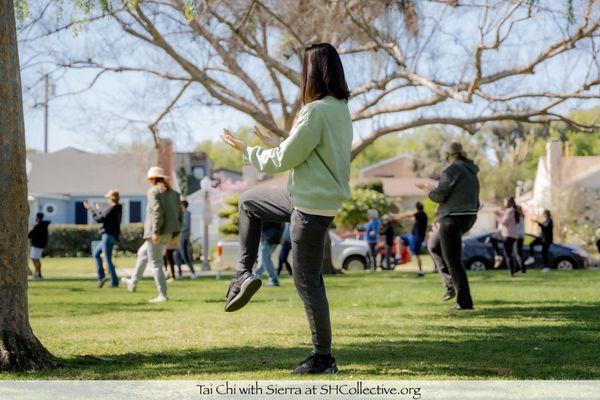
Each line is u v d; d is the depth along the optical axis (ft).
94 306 32.83
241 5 54.65
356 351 18.69
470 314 27.81
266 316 27.71
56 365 16.69
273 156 14.14
